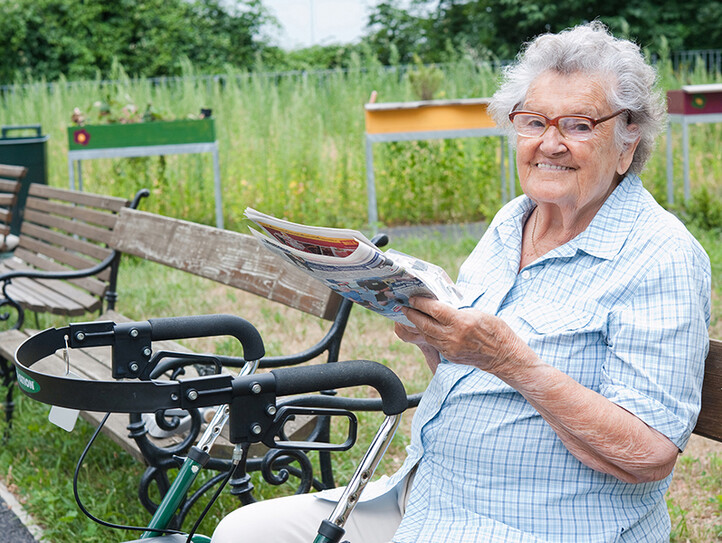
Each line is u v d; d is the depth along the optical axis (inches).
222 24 982.4
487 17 928.9
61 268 212.7
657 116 78.1
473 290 83.1
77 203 212.4
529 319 75.5
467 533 73.3
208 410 113.3
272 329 225.9
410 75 354.3
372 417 163.5
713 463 142.6
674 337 69.1
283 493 137.5
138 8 920.3
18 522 135.2
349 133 417.7
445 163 391.9
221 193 354.0
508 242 83.9
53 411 72.7
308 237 63.0
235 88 433.7
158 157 390.6
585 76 76.0
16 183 245.0
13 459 155.4
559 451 72.5
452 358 68.2
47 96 454.6
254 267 136.0
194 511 130.0
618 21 852.6
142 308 241.6
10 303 171.8
